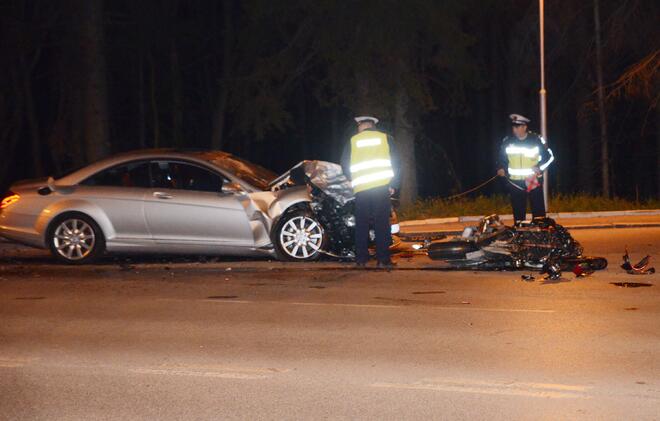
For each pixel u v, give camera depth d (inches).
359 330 388.2
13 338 382.6
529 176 625.3
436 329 387.9
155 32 1542.8
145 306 451.8
